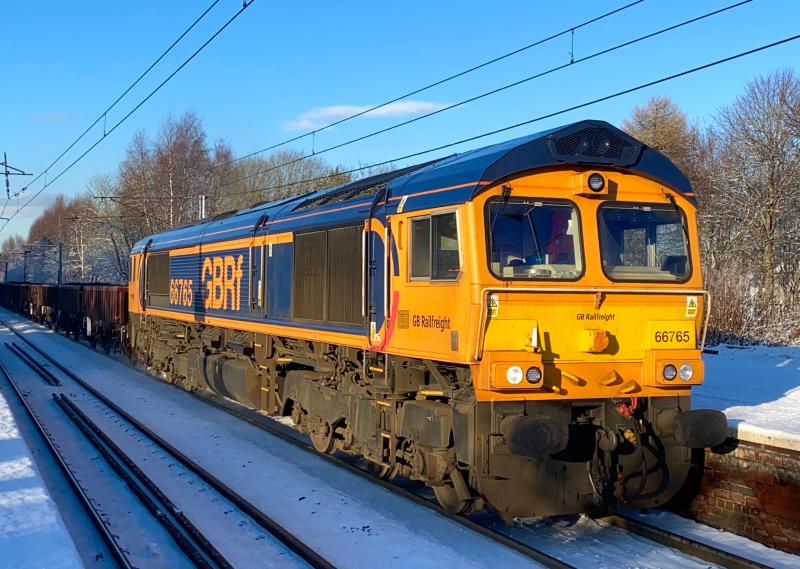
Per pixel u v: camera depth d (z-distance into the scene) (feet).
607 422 23.68
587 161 23.67
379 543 23.09
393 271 26.96
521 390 22.34
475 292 22.26
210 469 32.60
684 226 25.05
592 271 23.53
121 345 82.84
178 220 141.79
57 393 57.47
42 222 385.29
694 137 150.71
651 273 24.40
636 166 24.43
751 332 72.38
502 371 21.81
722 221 102.99
